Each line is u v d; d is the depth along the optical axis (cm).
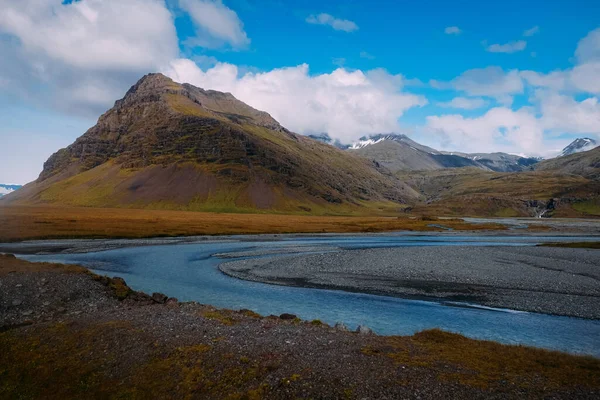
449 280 4950
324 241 10819
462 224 19400
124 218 15488
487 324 3130
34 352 2270
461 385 1700
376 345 2208
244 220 17688
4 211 19100
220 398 1703
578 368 1916
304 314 3397
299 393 1669
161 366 1991
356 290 4425
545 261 6512
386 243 10388
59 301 3161
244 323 2634
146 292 4216
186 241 10112
